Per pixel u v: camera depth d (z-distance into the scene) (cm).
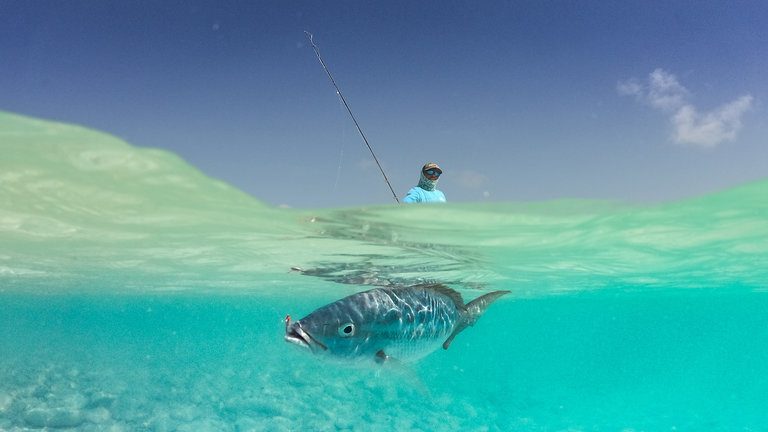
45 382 557
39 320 1636
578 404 770
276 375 732
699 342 3189
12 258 612
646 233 508
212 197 407
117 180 372
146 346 2175
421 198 475
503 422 555
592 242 538
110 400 493
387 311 205
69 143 339
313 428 446
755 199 397
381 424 482
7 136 324
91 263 650
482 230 484
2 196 389
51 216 443
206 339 2289
